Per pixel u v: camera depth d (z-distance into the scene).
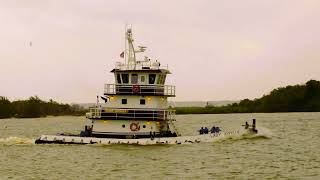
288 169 57.38
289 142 88.94
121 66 72.19
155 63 71.31
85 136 74.44
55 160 62.62
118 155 64.56
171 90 71.75
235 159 64.38
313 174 54.00
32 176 52.62
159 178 51.09
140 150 68.25
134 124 71.25
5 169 57.31
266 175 53.34
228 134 85.00
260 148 76.94
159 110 70.56
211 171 55.41
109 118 71.69
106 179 50.62
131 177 51.50
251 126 104.25
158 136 71.69
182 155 65.31
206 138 78.56
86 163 59.81
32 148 73.81
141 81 71.12
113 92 71.56
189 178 51.25
